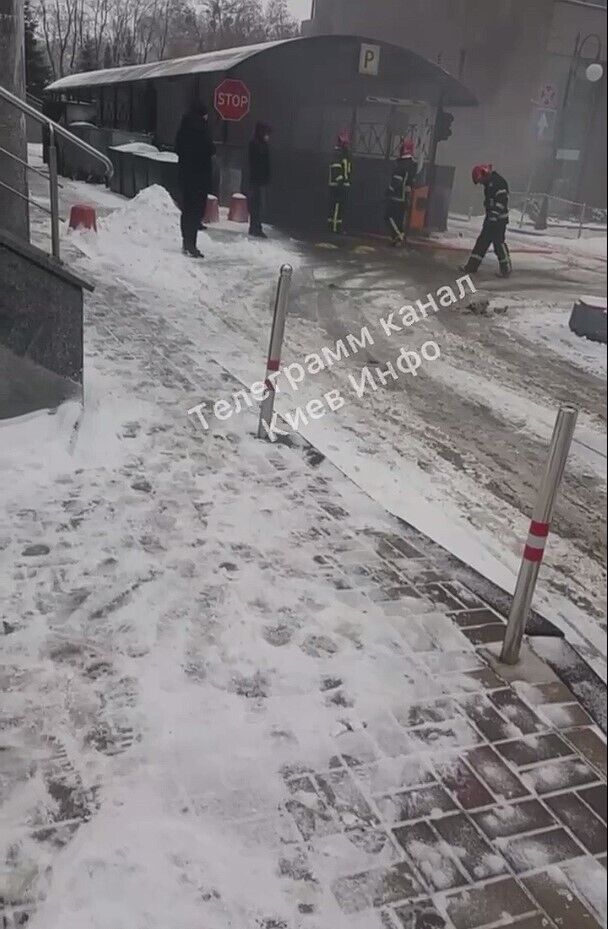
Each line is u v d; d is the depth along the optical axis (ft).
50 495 12.42
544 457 17.37
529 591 9.55
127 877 6.35
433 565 12.01
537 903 6.63
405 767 7.93
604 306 24.49
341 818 7.22
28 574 10.30
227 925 6.09
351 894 6.49
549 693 9.40
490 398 20.15
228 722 8.18
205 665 9.01
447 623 10.55
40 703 8.11
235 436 15.74
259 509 12.96
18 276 13.70
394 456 16.61
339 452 16.38
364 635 10.00
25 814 6.82
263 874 6.56
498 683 9.47
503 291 23.36
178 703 8.35
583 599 12.55
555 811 7.62
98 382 16.78
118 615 9.69
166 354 18.80
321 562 11.62
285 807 7.25
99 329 19.25
